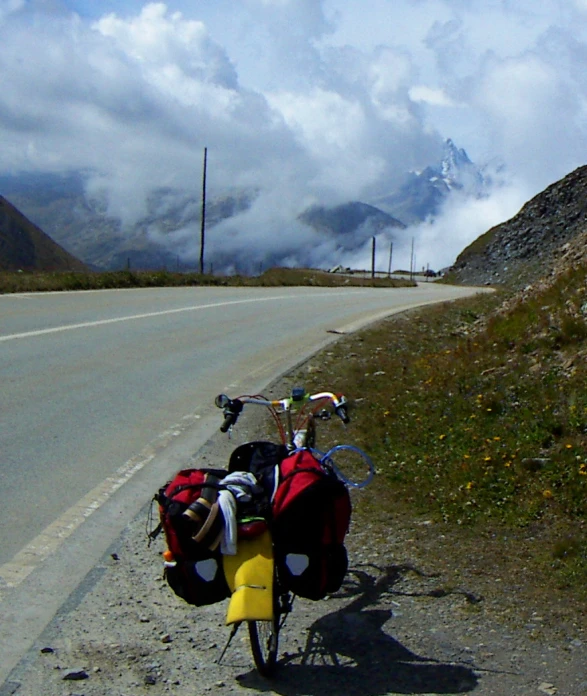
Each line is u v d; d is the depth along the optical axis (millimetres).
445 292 46719
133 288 29672
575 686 4281
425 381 10961
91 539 6254
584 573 5578
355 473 8039
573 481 6914
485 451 7848
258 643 4188
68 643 4672
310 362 14492
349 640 4797
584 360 9211
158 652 4605
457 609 5176
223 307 23969
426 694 4215
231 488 4312
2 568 5652
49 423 9562
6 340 14828
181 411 10578
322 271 133250
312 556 4297
